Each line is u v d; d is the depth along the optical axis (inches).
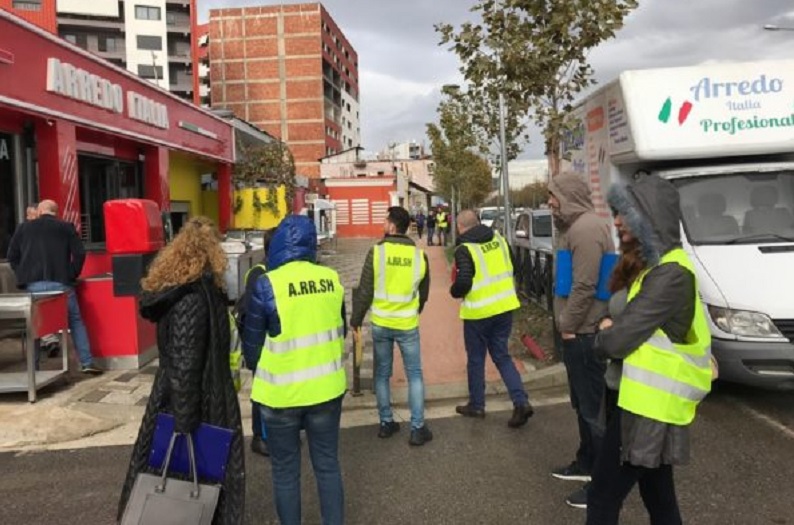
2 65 371.9
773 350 221.6
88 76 466.0
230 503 132.6
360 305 219.6
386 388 222.1
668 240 113.8
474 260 227.5
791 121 277.1
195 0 3627.0
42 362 316.2
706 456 195.8
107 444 219.9
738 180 279.9
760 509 161.8
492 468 193.5
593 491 124.4
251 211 914.7
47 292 279.4
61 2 3326.8
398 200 1845.5
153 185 615.5
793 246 247.4
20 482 189.2
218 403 134.1
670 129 279.4
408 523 161.0
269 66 3976.4
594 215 167.9
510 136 691.4
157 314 133.6
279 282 135.9
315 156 3959.2
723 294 232.1
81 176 526.6
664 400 112.0
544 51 339.6
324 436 141.6
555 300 185.2
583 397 169.0
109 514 169.2
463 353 343.3
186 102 675.4
